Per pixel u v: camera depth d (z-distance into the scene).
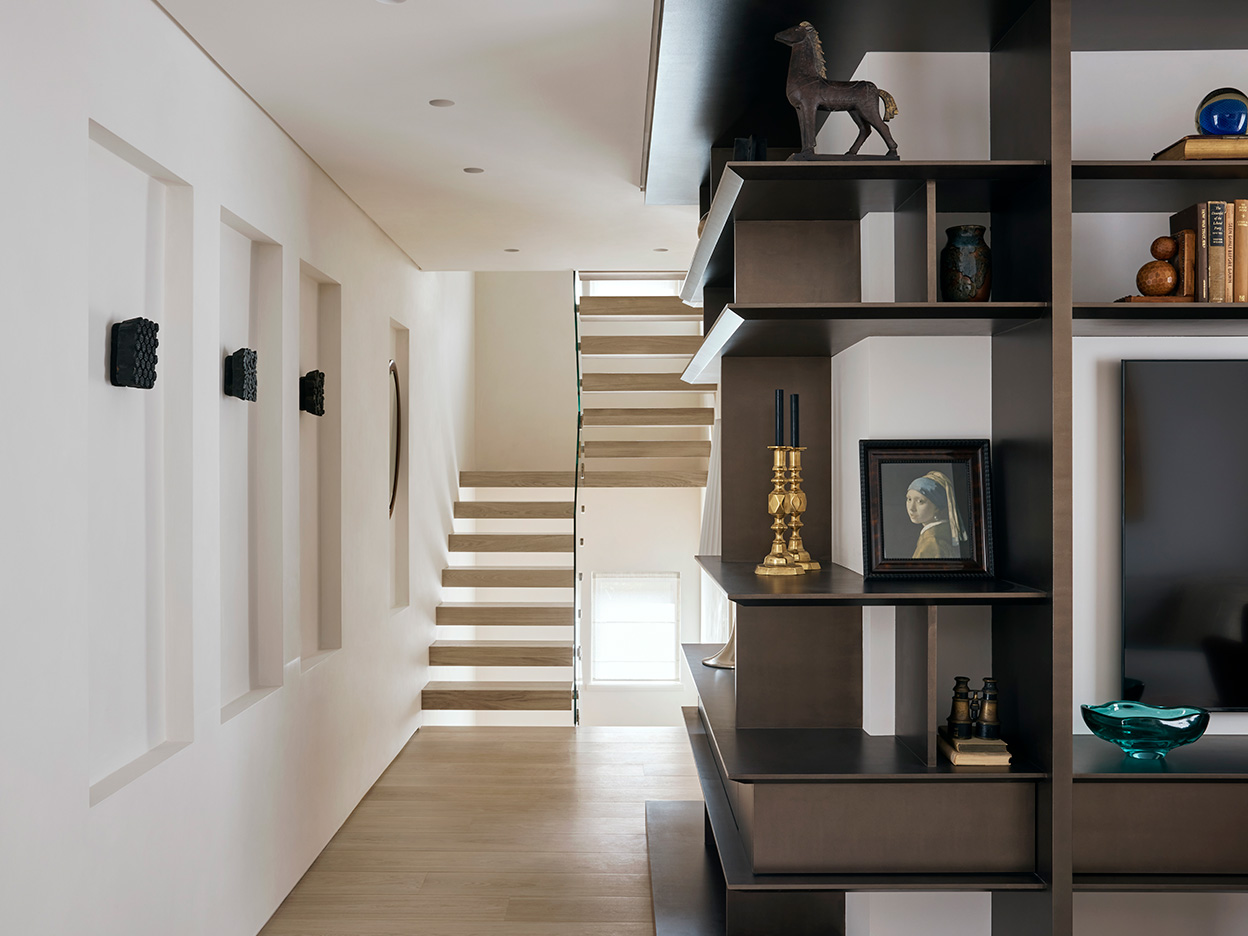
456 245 5.03
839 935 2.72
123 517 2.36
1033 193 2.19
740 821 2.48
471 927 3.08
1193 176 2.17
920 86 2.48
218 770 2.71
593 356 8.30
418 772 4.77
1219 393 2.42
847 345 2.63
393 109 3.10
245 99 2.96
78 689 1.99
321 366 4.00
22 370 1.81
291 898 3.29
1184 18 2.29
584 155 3.55
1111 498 2.47
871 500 2.39
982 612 2.46
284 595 3.27
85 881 2.01
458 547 6.53
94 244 2.24
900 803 2.15
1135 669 2.41
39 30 1.87
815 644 2.61
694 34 2.37
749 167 2.10
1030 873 2.16
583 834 3.91
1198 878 2.12
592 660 8.66
